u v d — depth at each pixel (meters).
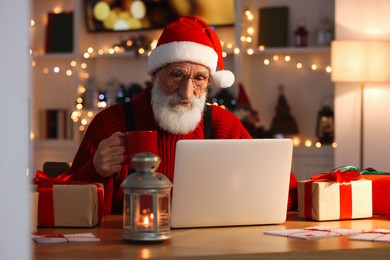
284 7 5.74
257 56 5.84
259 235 1.99
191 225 2.13
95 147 2.76
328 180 2.33
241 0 5.70
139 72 6.17
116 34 6.25
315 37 5.72
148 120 2.74
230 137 2.87
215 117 2.87
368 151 4.69
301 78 5.77
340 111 4.75
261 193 2.17
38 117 6.38
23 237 1.29
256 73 5.85
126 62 6.19
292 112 5.77
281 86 5.77
